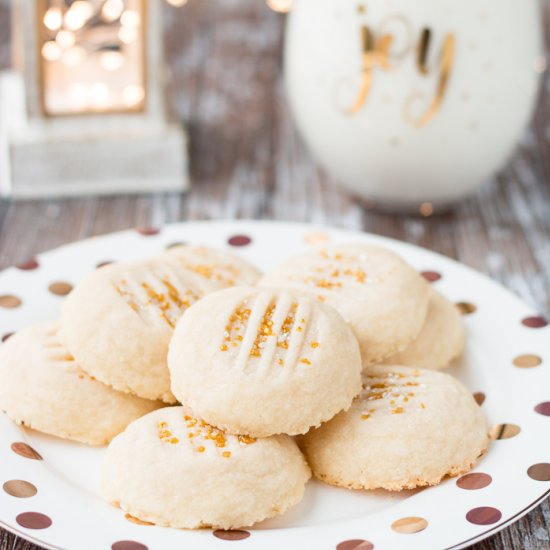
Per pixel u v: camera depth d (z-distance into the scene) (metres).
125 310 0.53
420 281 0.56
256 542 0.49
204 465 0.50
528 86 0.65
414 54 0.63
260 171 0.72
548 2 0.85
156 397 0.53
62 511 0.50
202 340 0.51
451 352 0.56
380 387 0.53
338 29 0.64
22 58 0.68
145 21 0.68
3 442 0.52
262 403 0.50
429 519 0.50
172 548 0.49
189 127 0.75
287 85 0.68
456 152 0.65
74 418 0.53
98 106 0.69
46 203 0.69
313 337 0.52
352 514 0.51
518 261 0.65
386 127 0.64
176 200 0.69
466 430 0.52
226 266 0.57
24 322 0.58
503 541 0.51
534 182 0.71
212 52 0.81
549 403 0.54
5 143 0.69
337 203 0.69
